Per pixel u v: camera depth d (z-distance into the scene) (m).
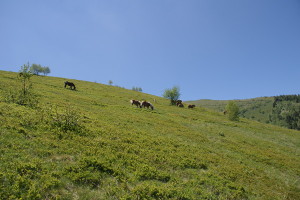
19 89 26.19
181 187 13.28
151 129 27.11
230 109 62.81
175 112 52.91
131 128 24.80
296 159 28.75
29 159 11.71
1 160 10.84
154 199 11.24
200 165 17.88
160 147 20.02
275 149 32.81
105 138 18.53
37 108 22.66
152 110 47.22
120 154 15.90
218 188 14.26
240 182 16.47
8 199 8.50
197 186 14.02
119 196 10.82
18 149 12.45
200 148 23.31
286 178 20.58
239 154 24.89
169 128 30.23
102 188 11.18
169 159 17.36
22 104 23.31
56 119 19.06
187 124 38.44
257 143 34.25
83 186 10.91
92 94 52.66
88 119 23.33
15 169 10.43
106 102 44.28
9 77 47.75
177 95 72.50
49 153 13.09
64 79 76.69
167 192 12.02
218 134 34.62
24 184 9.59
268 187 17.09
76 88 58.41
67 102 32.06
